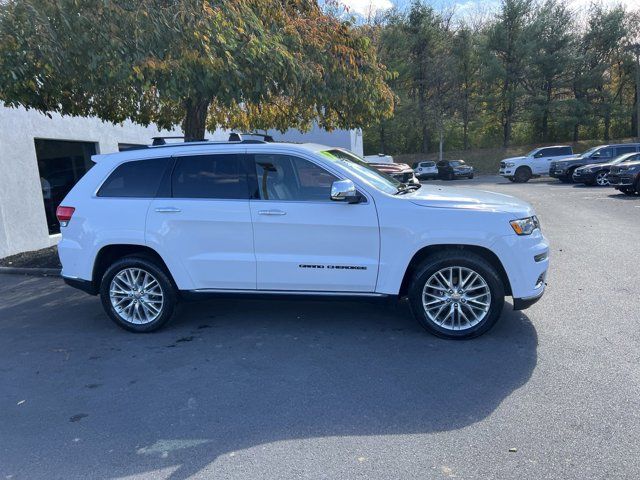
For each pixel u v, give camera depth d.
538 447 3.14
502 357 4.47
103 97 8.34
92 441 3.44
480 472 2.93
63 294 7.39
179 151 5.36
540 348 4.62
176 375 4.42
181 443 3.36
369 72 9.05
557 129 46.22
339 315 5.79
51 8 6.10
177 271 5.26
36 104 7.99
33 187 10.52
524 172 29.02
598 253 8.49
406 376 4.20
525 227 4.75
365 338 5.07
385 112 9.68
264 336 5.25
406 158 48.00
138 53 6.36
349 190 4.66
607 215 13.06
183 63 6.50
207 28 6.45
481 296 4.83
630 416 3.44
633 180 17.16
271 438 3.38
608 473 2.87
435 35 42.53
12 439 3.51
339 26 8.82
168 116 10.42
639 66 42.53
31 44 6.21
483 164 43.94
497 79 42.78
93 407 3.92
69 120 11.45
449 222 4.73
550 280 6.85
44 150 11.13
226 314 5.99
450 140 49.66
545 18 41.59
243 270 5.12
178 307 6.29
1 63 6.36
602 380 3.96
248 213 5.04
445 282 4.89
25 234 10.32
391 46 41.34
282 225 4.98
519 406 3.64
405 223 4.78
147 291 5.46
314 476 2.95
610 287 6.43
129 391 4.16
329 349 4.83
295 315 5.85
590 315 5.42
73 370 4.63
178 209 5.18
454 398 3.80
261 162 5.17
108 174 5.49
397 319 5.58
